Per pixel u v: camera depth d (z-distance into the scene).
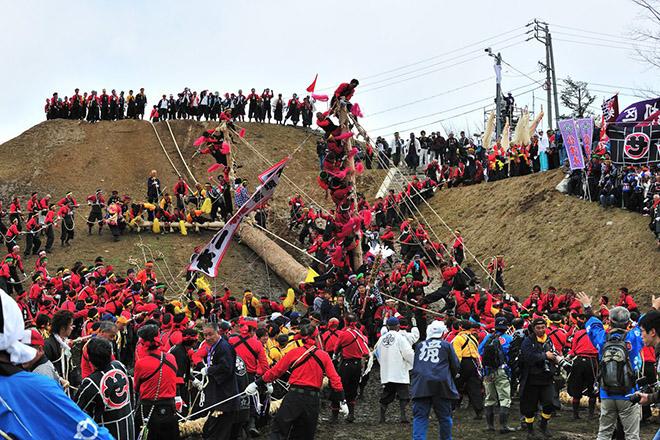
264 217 30.83
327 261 24.11
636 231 23.20
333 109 20.67
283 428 9.67
